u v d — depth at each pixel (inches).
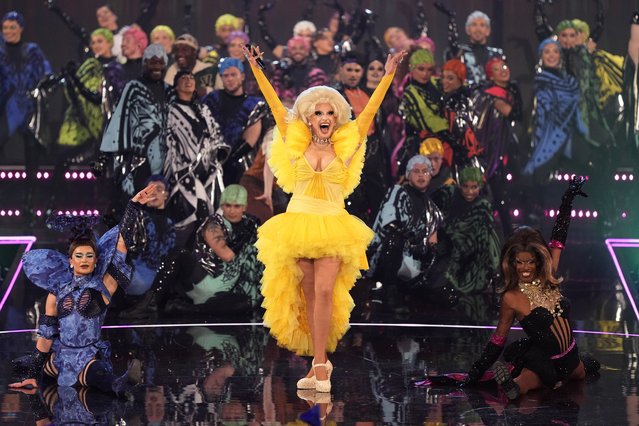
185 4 1550.2
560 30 1475.1
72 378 640.4
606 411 567.8
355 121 663.1
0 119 1467.8
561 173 1483.8
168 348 788.0
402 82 1379.2
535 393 618.2
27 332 871.7
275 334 653.9
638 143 1483.8
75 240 655.8
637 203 1483.8
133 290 1006.4
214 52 1385.3
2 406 584.4
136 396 609.6
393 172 1357.0
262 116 1235.2
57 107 1486.2
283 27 1572.3
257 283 1017.5
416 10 1588.3
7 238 1353.3
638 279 1213.1
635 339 831.7
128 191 1127.6
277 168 652.7
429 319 961.5
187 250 1006.4
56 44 1549.0
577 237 1445.6
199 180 1167.0
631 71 1483.8
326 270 629.3
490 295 1117.7
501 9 1590.8
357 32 1478.8
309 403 590.6
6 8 1537.9
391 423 542.3
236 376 672.4
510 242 634.2
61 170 1477.6
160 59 1141.1
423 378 667.4
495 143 1381.6
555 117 1469.0
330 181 638.5
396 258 1072.8
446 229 1135.6
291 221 631.2
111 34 1461.6
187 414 562.6
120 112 1131.3
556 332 626.5
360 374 682.2
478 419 550.0
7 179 1471.5
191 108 1168.2
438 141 1250.6
